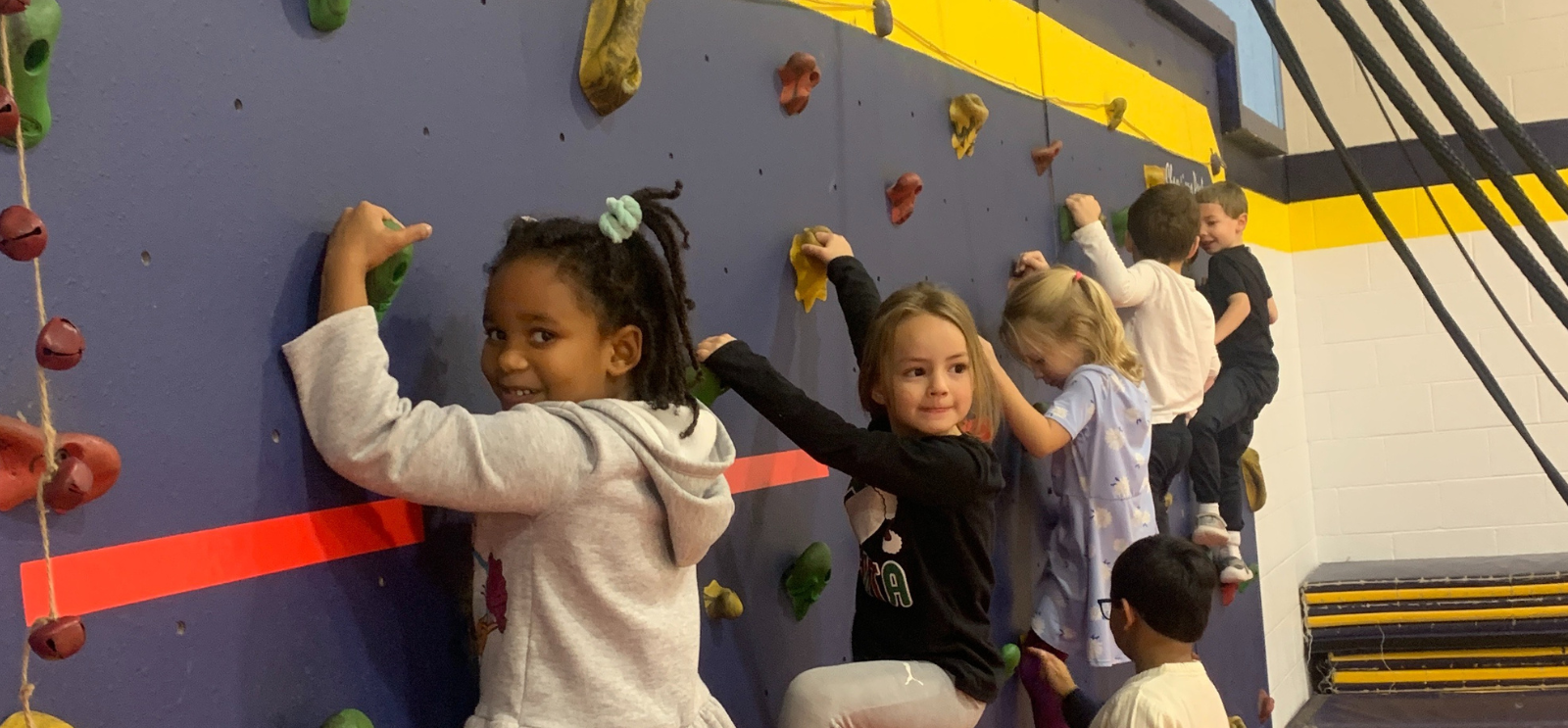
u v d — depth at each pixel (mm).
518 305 944
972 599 1357
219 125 858
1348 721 3236
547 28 1161
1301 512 3770
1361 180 1085
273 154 896
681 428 1003
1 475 713
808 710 1268
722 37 1408
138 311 799
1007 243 2039
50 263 751
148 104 813
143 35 813
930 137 1833
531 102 1139
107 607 773
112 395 781
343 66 956
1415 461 3789
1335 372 3875
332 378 869
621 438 930
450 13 1057
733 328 1396
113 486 779
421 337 1005
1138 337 2234
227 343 855
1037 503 2039
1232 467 2760
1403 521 3811
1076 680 2088
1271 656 3199
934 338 1321
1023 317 1869
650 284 1028
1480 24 3678
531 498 890
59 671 746
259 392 875
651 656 943
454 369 1040
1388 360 3803
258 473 870
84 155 774
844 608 1590
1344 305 3850
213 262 849
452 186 1049
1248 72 3453
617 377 1014
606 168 1226
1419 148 3719
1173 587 1494
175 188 828
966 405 1348
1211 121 3027
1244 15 3459
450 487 863
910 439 1303
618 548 926
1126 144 2510
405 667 984
